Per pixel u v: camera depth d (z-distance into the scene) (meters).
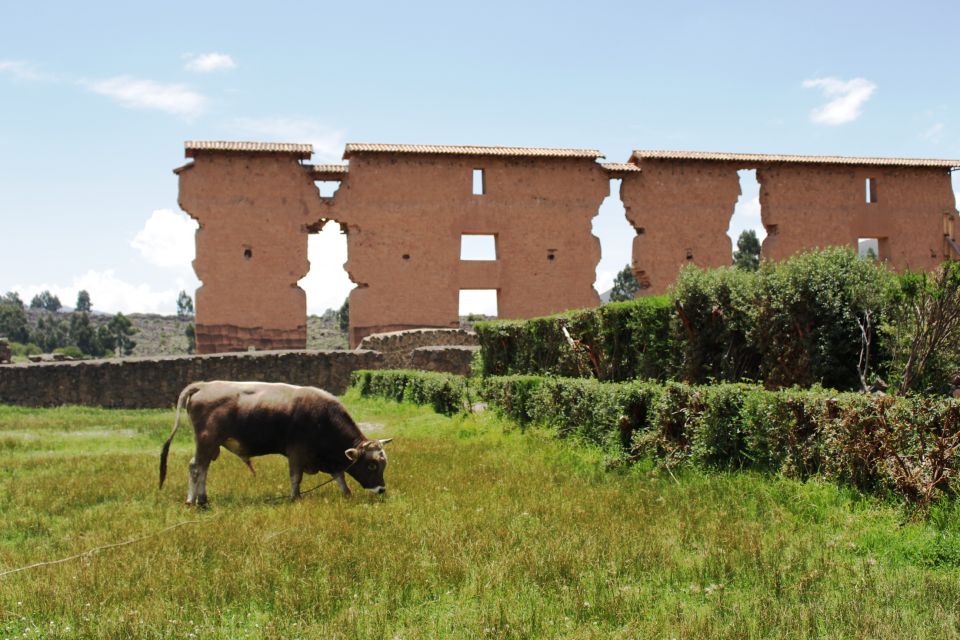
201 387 10.33
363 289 38.47
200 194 37.25
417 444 14.97
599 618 5.66
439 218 39.25
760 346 12.69
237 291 37.28
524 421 15.45
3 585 6.64
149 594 6.35
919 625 5.25
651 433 10.98
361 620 5.69
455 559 6.86
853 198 42.31
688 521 7.94
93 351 87.88
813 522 7.75
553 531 7.76
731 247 41.53
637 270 40.69
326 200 38.56
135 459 14.11
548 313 39.91
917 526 7.21
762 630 5.31
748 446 9.81
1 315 97.38
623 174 40.88
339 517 8.65
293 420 10.15
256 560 6.99
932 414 7.84
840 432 8.55
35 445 16.67
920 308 11.32
